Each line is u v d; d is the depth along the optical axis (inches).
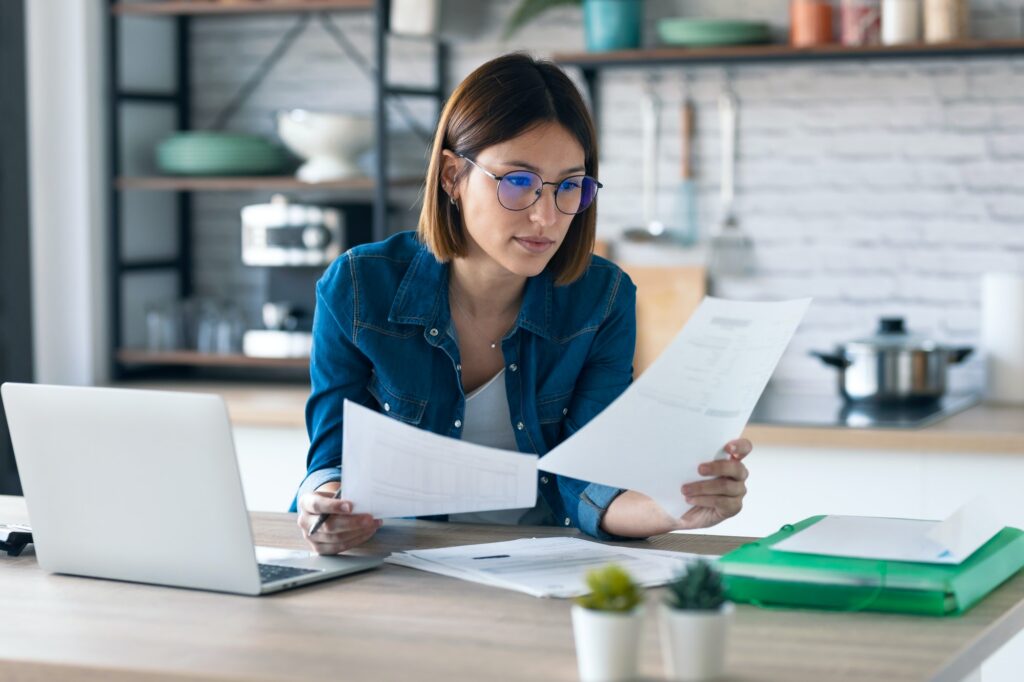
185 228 174.7
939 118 147.6
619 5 147.0
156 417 63.3
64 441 66.2
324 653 54.1
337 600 62.6
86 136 162.1
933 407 136.9
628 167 157.8
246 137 159.8
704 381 65.5
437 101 162.2
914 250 149.3
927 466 123.6
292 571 66.7
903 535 66.4
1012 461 121.5
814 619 58.6
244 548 63.0
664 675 51.1
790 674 50.8
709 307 63.9
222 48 171.6
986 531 67.6
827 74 150.6
